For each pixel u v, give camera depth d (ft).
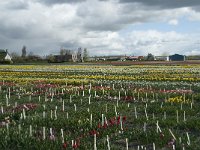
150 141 48.67
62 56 540.93
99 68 247.09
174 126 57.31
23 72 199.52
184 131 55.36
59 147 44.88
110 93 96.63
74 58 547.90
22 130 53.06
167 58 549.54
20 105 77.46
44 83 130.21
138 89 105.81
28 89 110.01
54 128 56.24
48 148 44.37
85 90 101.60
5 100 87.86
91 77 156.76
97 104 80.02
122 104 79.46
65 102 82.99
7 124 54.90
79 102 82.33
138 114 69.36
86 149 44.39
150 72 191.31
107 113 65.62
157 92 97.81
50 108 74.79
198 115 67.82
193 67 247.29
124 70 215.51
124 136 51.67
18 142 46.96
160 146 47.09
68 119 59.67
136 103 83.51
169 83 129.49
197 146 46.44
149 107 73.72
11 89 112.16
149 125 59.31
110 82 132.87
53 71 209.97
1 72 199.72
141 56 614.34
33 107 74.43
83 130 54.08
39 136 50.11
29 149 45.14
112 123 56.75
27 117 64.03
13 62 443.73
